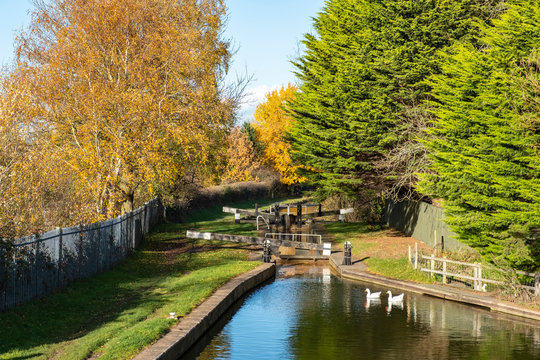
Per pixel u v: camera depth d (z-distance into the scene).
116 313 17.08
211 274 24.89
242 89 37.00
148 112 28.61
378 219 48.56
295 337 17.06
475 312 20.42
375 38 34.53
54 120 27.19
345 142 35.62
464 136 22.08
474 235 22.20
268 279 27.78
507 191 19.55
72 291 19.19
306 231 45.22
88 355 12.73
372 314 20.17
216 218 58.44
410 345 16.23
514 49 20.58
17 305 15.79
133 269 26.39
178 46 30.72
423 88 32.19
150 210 42.78
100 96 27.70
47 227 21.81
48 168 22.39
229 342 16.45
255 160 85.25
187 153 30.78
